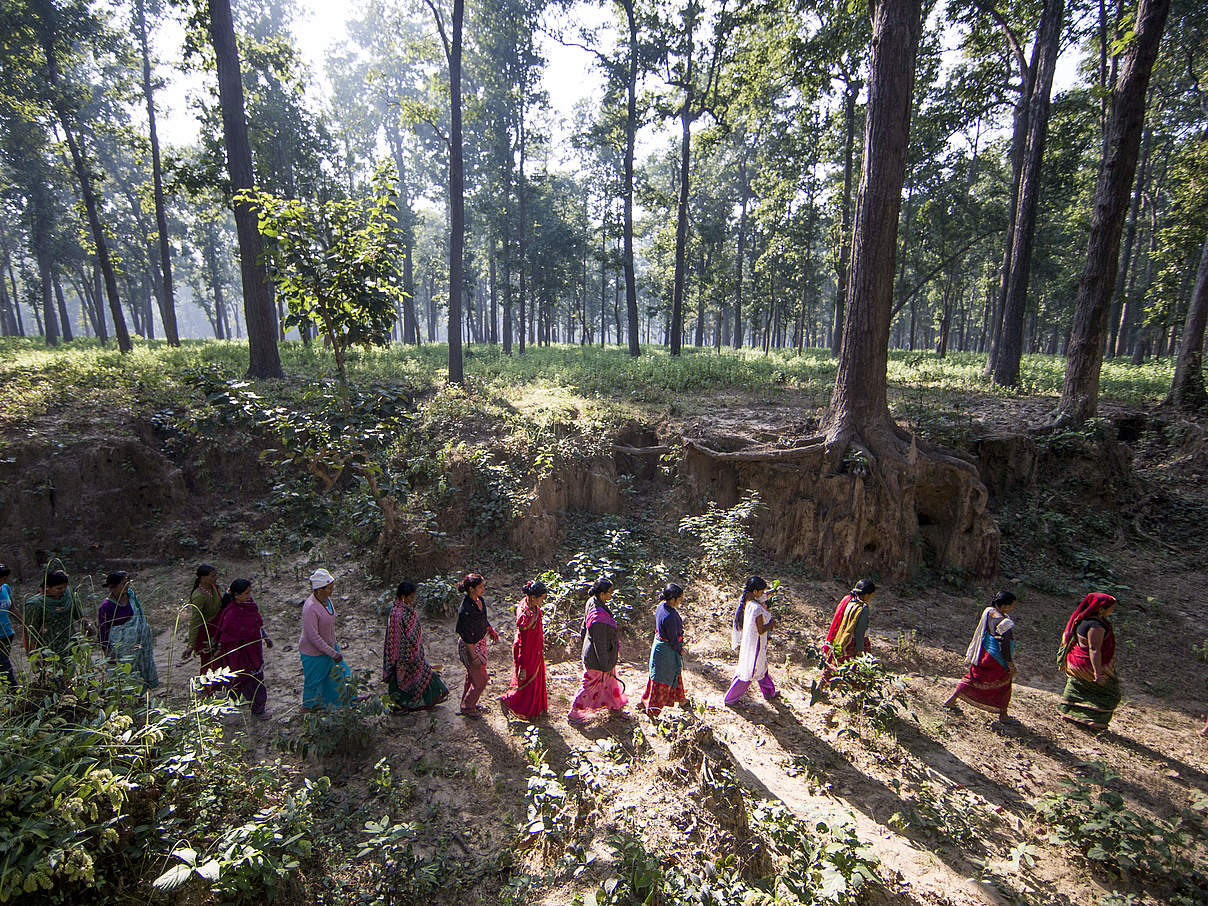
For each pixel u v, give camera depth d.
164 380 13.16
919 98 24.22
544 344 41.88
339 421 8.39
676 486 11.70
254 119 24.55
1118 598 10.49
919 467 10.55
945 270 34.56
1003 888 4.55
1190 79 27.30
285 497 10.12
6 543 8.77
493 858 4.40
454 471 10.55
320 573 6.08
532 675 6.29
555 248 38.34
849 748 6.21
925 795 5.48
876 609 9.55
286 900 3.73
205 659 6.02
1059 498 12.55
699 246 41.62
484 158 39.22
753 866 4.16
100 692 4.30
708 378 17.88
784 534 10.77
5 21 20.86
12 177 31.88
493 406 13.39
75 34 22.38
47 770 3.42
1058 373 21.92
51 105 22.31
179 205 45.88
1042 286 38.88
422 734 5.97
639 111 27.33
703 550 10.55
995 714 7.02
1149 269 35.81
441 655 7.67
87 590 8.70
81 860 3.08
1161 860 4.80
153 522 10.13
